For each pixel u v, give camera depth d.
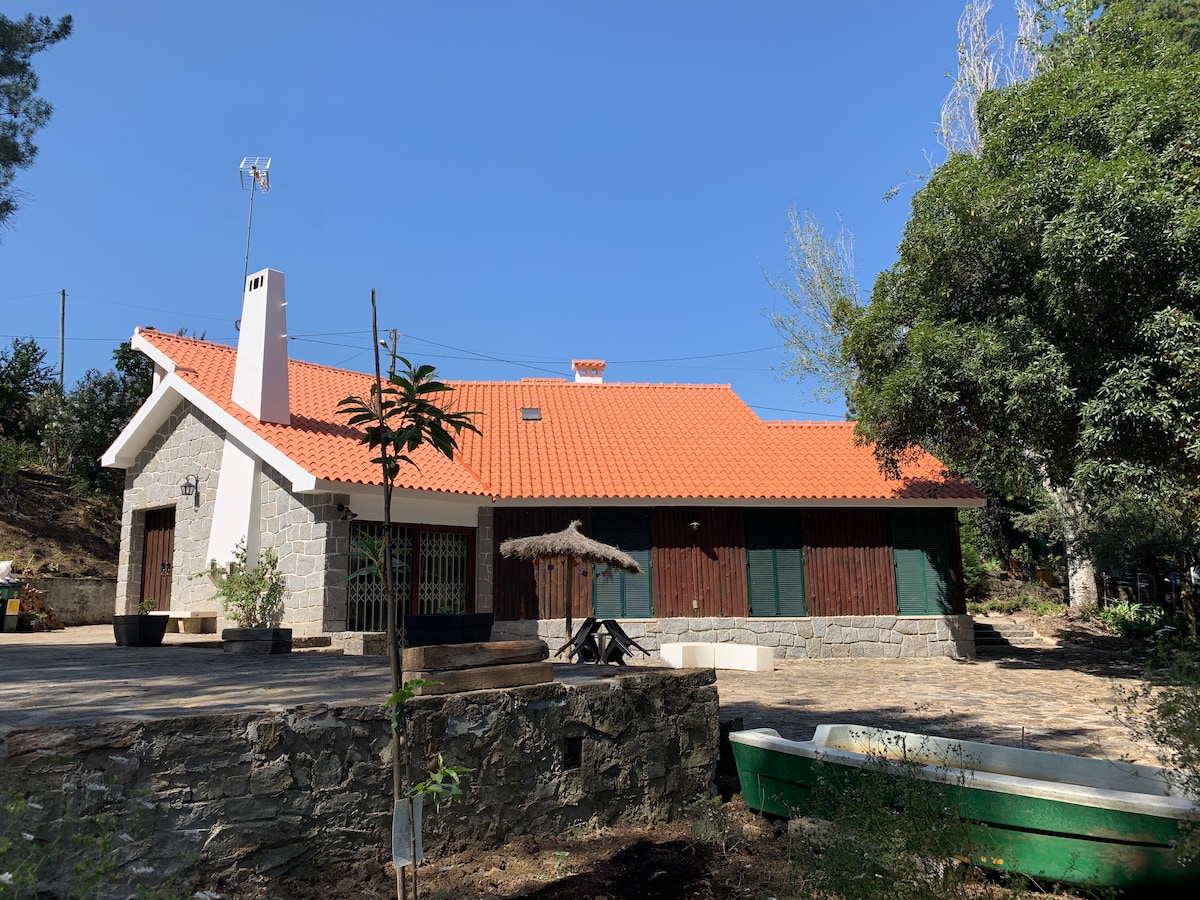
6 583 18.17
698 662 17.86
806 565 20.11
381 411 4.27
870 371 17.86
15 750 4.22
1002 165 15.49
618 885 5.56
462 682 6.09
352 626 15.67
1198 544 21.41
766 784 6.99
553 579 19.25
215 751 4.87
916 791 5.29
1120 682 15.54
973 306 16.61
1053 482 18.19
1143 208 12.45
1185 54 15.26
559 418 23.25
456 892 5.28
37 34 18.38
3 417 27.09
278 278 17.64
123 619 12.46
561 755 6.52
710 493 19.42
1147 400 13.03
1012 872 5.45
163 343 19.30
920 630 20.06
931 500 19.98
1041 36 25.25
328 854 5.24
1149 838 5.00
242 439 16.31
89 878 3.77
